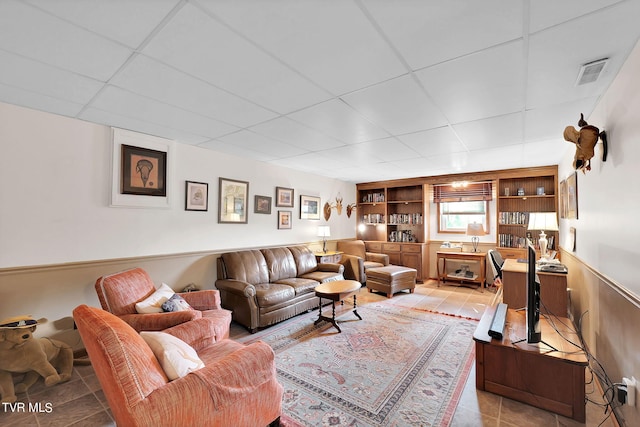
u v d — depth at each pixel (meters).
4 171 2.32
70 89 2.06
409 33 1.43
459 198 5.89
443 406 1.97
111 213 2.91
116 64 1.73
